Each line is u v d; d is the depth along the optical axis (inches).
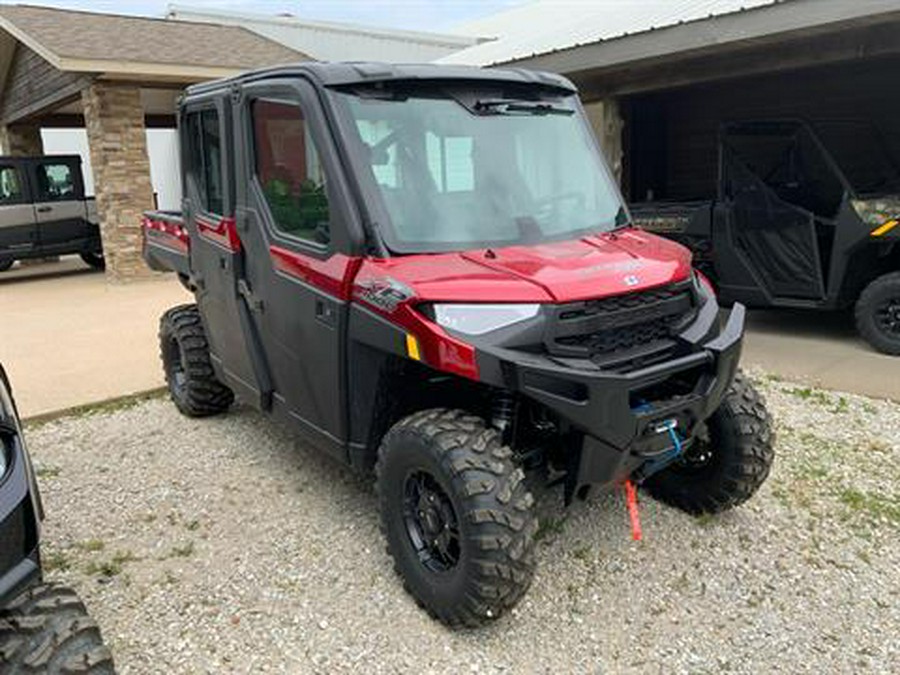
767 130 270.2
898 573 121.7
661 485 143.8
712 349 113.3
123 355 276.8
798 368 231.0
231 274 152.1
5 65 559.2
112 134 443.2
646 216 295.9
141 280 467.8
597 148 144.9
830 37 272.1
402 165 120.4
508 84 135.2
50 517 147.7
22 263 612.4
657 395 115.3
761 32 247.1
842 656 103.6
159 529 141.7
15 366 265.0
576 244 122.6
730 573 122.7
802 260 258.4
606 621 111.9
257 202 138.9
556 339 103.3
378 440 124.0
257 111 136.0
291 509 147.4
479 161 126.6
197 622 113.6
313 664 104.0
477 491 102.0
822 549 128.7
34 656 77.9
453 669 102.6
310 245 124.9
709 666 102.3
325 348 123.5
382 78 122.0
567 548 130.0
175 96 532.1
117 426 198.5
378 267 112.0
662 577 122.0
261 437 185.8
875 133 321.4
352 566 126.9
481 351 99.2
